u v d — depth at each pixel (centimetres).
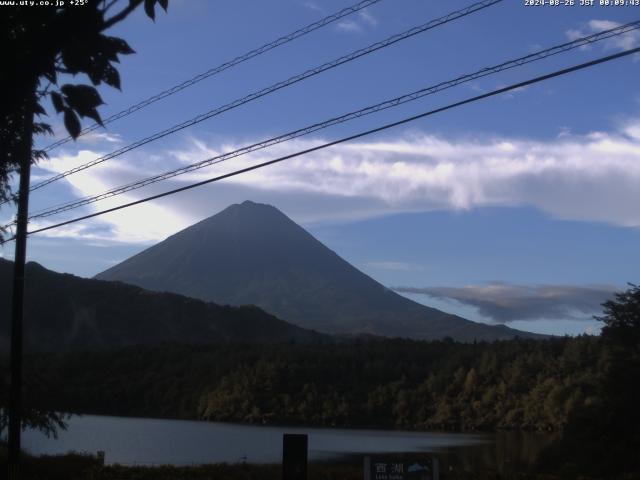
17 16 454
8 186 1811
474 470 3753
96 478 3059
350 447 6906
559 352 9912
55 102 458
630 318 4538
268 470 3488
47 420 3197
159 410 10994
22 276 1822
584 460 4256
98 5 434
